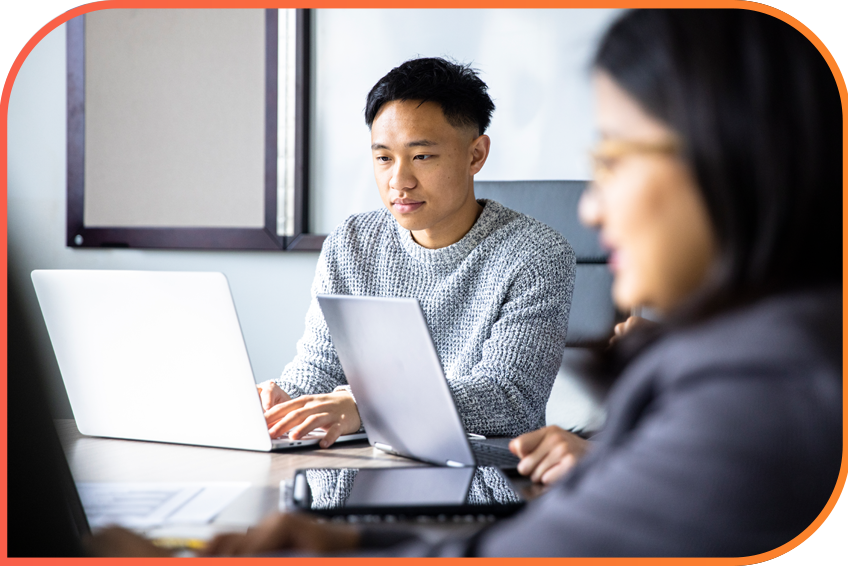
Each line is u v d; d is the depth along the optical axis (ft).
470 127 5.01
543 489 2.71
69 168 9.28
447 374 5.02
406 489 2.57
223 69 8.89
